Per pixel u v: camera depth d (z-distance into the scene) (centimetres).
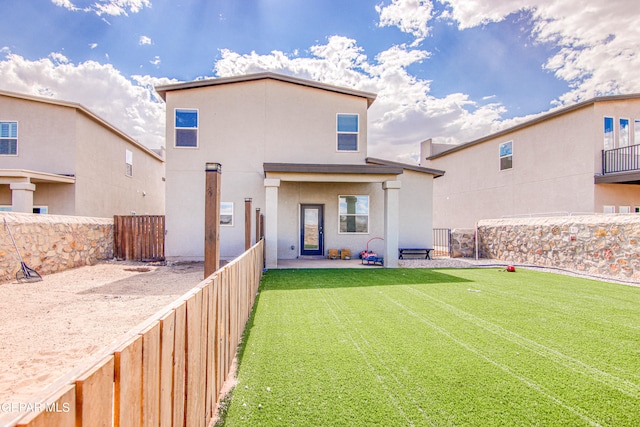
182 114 1245
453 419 252
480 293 686
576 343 409
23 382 303
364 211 1313
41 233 877
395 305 585
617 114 1277
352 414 257
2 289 698
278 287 741
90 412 103
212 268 357
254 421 249
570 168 1341
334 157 1305
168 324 167
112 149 1611
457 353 376
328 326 468
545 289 730
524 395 287
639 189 1309
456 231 1447
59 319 493
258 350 383
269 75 1265
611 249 908
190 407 203
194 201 1231
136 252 1215
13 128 1285
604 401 279
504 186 1675
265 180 1038
